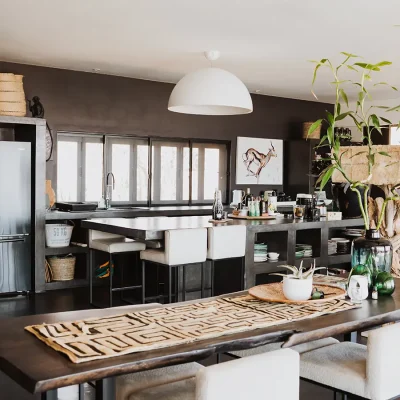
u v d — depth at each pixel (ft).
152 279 20.04
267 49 20.02
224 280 18.90
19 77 20.70
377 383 7.58
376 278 9.34
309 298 8.69
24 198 20.52
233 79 16.08
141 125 26.63
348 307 8.36
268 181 31.42
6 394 11.17
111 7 15.24
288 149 32.01
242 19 16.28
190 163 28.58
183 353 6.15
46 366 5.64
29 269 20.85
